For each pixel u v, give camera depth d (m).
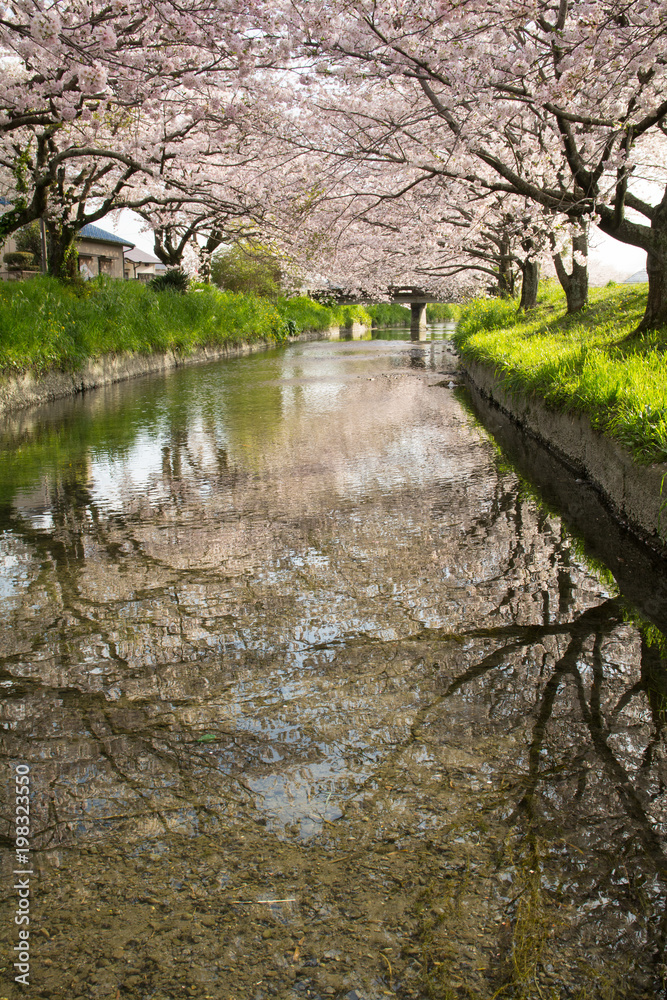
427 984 1.55
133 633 3.39
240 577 4.10
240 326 25.53
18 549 4.71
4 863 1.95
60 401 12.18
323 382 15.33
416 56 6.60
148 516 5.41
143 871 1.91
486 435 8.78
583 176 7.62
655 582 3.96
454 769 2.30
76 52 6.92
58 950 1.67
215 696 2.79
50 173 13.21
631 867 1.87
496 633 3.31
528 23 6.75
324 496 5.91
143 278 43.44
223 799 2.19
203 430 9.28
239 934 1.70
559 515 5.27
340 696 2.77
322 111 9.27
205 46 7.39
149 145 11.91
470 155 8.30
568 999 1.50
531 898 1.78
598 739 2.45
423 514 5.35
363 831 2.03
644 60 5.60
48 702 2.78
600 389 5.89
